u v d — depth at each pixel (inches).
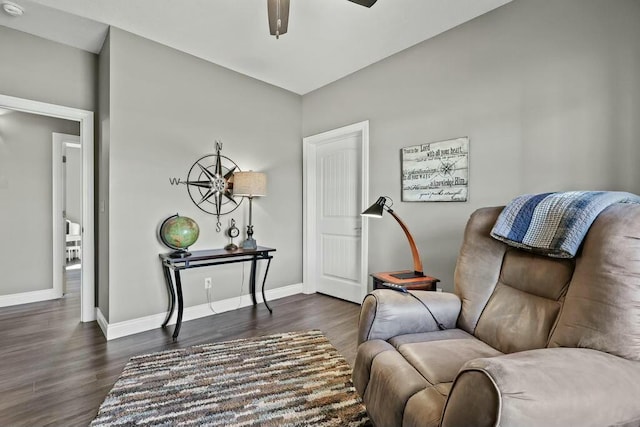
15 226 134.1
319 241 154.8
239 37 104.7
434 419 35.4
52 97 106.4
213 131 123.2
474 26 94.8
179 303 98.6
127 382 72.1
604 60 72.6
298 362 82.1
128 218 101.7
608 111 72.2
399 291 65.9
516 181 86.9
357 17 93.6
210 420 59.3
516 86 86.7
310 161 155.3
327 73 132.6
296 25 97.7
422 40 107.2
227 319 116.3
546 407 28.2
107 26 98.0
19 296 134.2
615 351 37.3
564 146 78.7
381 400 44.9
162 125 109.3
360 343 58.6
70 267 213.0
